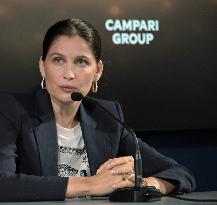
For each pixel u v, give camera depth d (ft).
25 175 16.39
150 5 26.12
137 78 26.09
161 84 26.43
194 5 26.68
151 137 27.27
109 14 25.53
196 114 26.86
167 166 19.34
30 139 18.28
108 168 16.55
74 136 19.20
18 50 24.49
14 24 24.38
